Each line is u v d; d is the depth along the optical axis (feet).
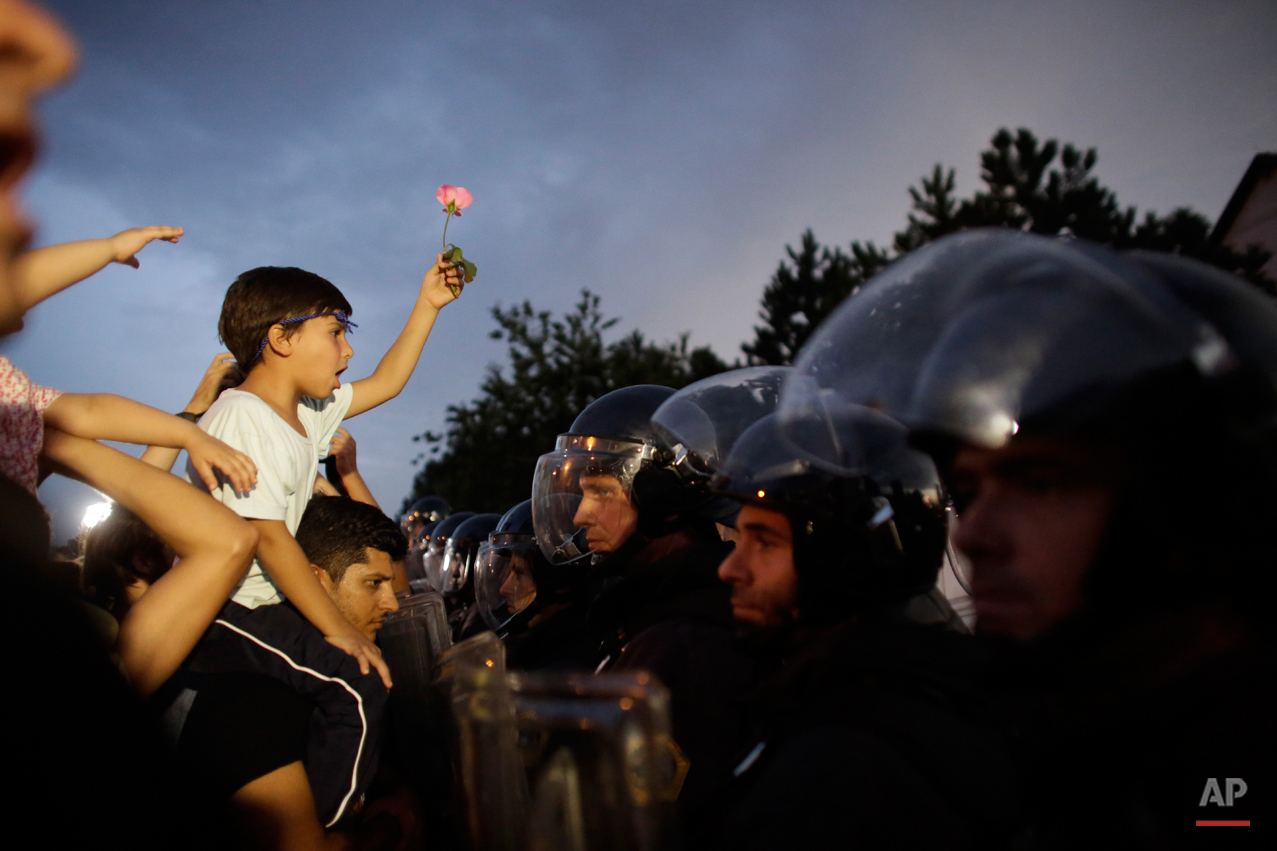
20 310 3.26
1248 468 2.41
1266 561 2.38
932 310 3.51
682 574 5.44
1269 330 2.61
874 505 3.80
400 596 11.09
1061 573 2.58
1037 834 2.94
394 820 6.69
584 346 88.22
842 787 2.99
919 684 3.41
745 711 4.65
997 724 3.38
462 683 3.11
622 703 2.62
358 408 8.66
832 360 3.93
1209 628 2.47
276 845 5.40
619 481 6.54
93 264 4.80
